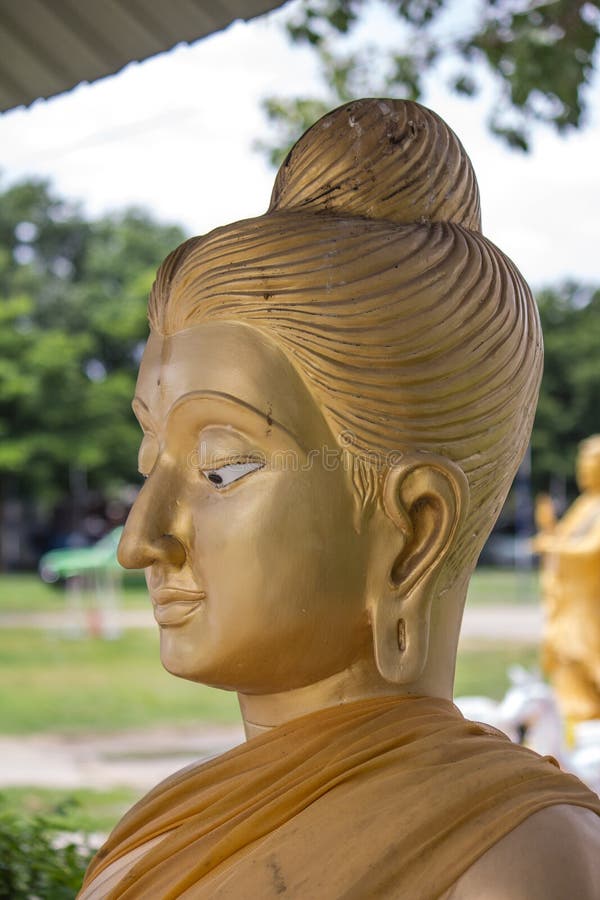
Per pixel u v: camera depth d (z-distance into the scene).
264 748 1.49
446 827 1.30
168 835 1.48
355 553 1.47
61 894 2.74
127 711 10.94
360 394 1.46
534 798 1.32
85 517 29.98
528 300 1.62
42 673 13.44
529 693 6.27
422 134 1.61
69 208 30.48
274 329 1.48
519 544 29.09
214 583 1.46
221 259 1.52
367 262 1.48
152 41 2.54
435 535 1.49
